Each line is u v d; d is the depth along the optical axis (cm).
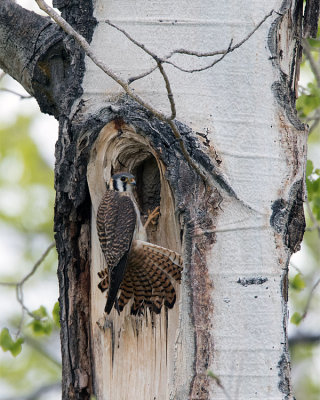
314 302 1930
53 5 1073
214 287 945
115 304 1055
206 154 965
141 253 1062
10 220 1970
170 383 979
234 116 984
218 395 917
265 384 926
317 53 1617
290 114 1007
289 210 982
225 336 934
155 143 974
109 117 1004
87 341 1087
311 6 1086
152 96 992
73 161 1050
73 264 1099
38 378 1944
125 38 1017
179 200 961
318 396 1931
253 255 955
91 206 1099
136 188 1165
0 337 1299
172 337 1016
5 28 1144
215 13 1002
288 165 992
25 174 1997
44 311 1348
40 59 1113
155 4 1013
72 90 1038
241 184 969
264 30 1006
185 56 995
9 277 1925
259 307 945
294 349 1983
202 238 952
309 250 2009
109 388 1045
